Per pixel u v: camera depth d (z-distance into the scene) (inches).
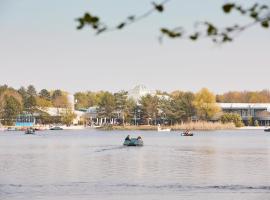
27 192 5231.3
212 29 853.2
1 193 5152.6
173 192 5246.1
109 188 5536.4
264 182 6038.4
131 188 5546.3
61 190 5374.0
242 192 5236.2
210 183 5949.8
